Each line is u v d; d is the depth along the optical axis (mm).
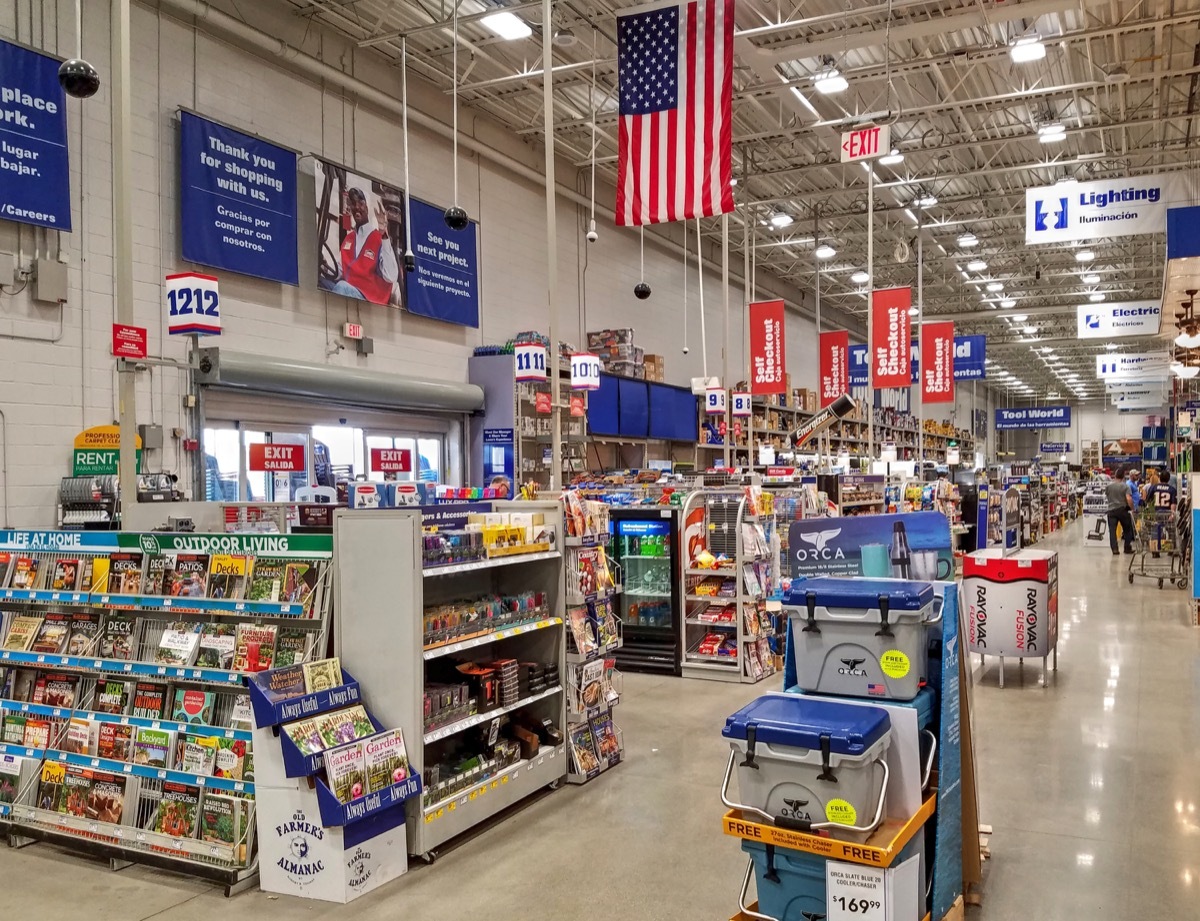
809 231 17891
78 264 7066
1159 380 23281
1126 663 7449
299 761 3229
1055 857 3631
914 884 2604
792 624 3006
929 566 3521
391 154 10367
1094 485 24609
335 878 3299
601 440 13523
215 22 8086
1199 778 4562
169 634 3904
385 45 9891
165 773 3707
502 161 11984
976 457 23203
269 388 8219
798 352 23047
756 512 7227
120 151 4480
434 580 4395
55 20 6953
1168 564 15250
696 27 6297
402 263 10234
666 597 7398
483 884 3438
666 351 16484
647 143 6352
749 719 2615
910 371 11883
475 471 11227
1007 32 10414
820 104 12445
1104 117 12789
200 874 3479
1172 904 3217
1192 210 7938
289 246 8812
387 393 9500
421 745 3600
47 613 4289
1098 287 23094
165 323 7734
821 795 2512
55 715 4086
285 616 3805
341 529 3744
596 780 4660
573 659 4652
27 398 6695
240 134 8305
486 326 11844
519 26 8578
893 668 2787
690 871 3525
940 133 12703
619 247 15109
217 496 8297
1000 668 6840
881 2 9500
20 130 6562
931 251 19516
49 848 3891
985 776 4648
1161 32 9914
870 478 11281
